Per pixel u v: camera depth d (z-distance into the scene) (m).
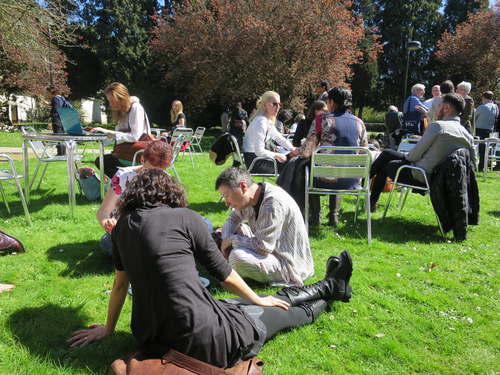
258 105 5.06
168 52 22.73
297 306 2.43
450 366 2.14
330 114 4.16
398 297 2.90
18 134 16.86
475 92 25.95
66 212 4.71
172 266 1.68
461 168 4.04
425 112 7.52
